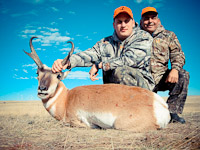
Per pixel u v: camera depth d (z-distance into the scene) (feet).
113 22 16.80
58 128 12.97
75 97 14.56
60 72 16.05
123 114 12.05
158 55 17.42
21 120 16.74
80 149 8.05
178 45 17.58
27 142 9.15
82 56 16.70
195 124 13.96
